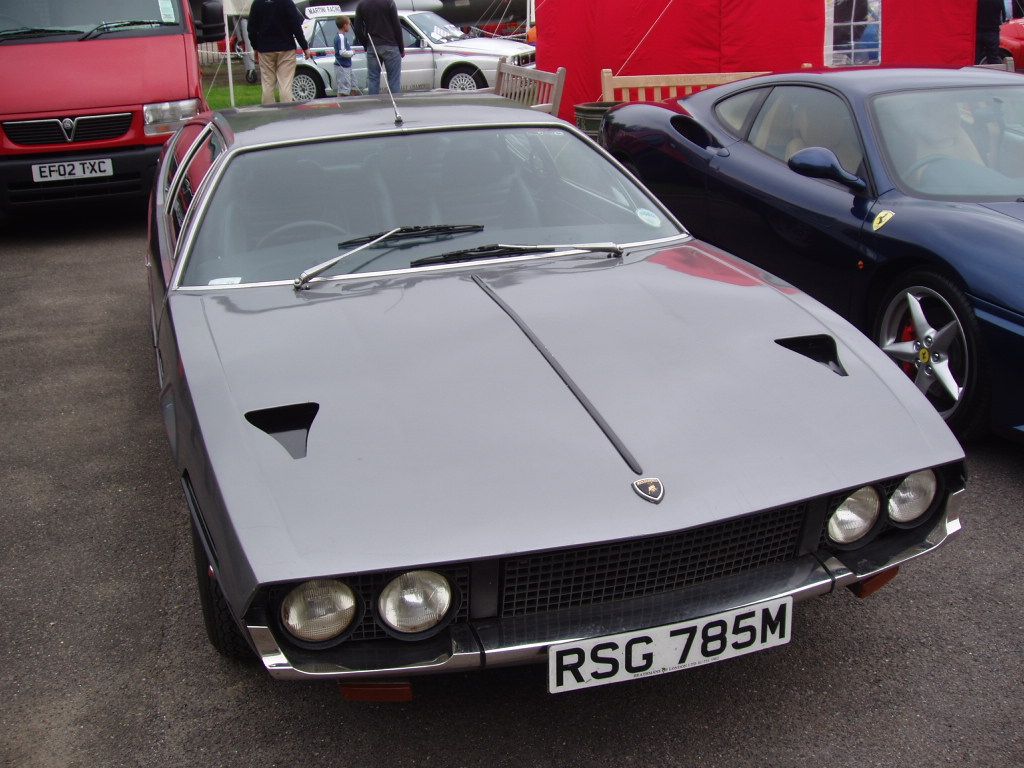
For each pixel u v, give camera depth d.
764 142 4.97
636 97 8.52
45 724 2.42
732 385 2.38
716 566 2.17
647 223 3.37
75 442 4.03
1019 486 3.49
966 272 3.57
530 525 1.97
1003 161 4.18
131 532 3.33
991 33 9.96
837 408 2.36
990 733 2.31
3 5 7.53
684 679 2.54
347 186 3.17
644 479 2.07
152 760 2.30
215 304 2.79
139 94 7.17
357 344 2.53
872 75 4.78
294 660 1.96
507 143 3.40
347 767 2.26
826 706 2.42
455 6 19.02
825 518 2.23
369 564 1.89
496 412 2.24
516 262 3.04
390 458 2.11
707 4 9.38
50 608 2.91
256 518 1.98
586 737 2.33
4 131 6.95
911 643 2.66
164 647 2.71
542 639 2.01
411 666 1.96
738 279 3.01
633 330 2.61
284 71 10.91
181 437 2.39
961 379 3.66
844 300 4.25
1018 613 2.78
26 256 7.07
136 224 8.02
